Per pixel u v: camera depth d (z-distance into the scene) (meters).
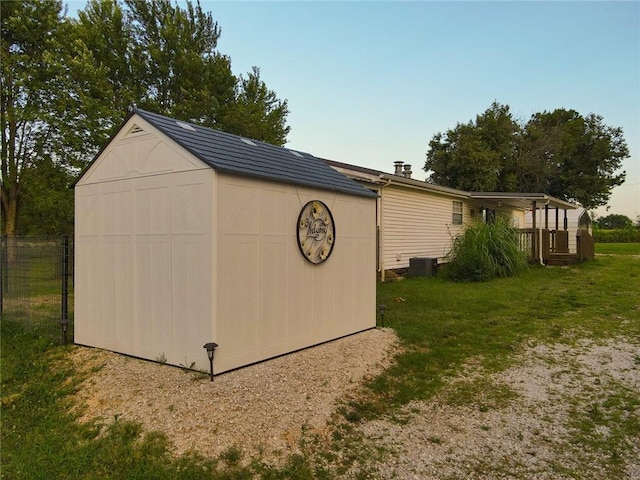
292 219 4.86
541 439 3.29
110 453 3.01
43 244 5.77
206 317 3.92
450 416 3.72
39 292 5.82
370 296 6.41
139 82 16.94
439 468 2.90
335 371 4.48
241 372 4.08
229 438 3.12
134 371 4.20
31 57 14.23
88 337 5.14
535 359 5.20
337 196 5.66
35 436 3.35
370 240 6.43
